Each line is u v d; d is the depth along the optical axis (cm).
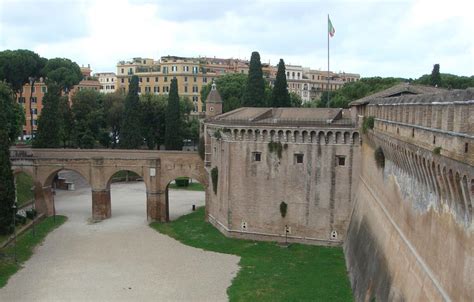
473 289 2597
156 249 7344
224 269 6378
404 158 4062
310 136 7181
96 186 9212
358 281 5225
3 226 7431
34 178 9306
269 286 5684
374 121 5775
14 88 15788
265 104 11394
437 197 3266
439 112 3136
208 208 8888
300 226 7406
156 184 9069
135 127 12769
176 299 5425
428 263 3412
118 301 5372
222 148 7981
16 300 5391
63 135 13075
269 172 7494
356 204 6719
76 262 6725
